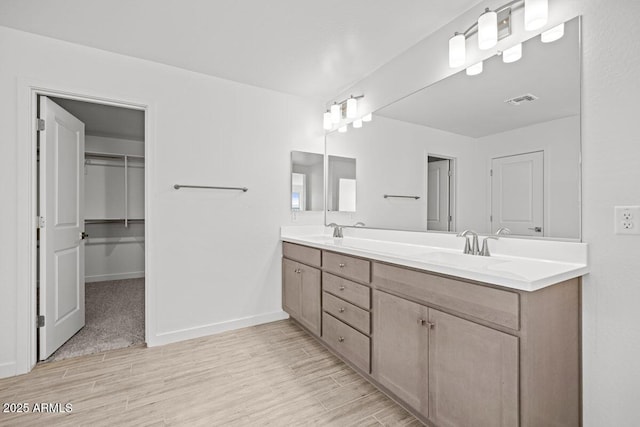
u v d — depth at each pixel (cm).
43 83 196
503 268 124
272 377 189
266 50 216
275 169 285
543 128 143
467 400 122
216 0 164
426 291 141
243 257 271
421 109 206
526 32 149
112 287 406
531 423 106
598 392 125
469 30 171
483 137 169
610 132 122
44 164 205
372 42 207
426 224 205
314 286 233
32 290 196
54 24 185
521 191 152
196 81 248
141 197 470
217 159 257
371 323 176
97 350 223
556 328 116
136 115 345
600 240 125
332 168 298
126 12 174
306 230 301
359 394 171
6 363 188
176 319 241
